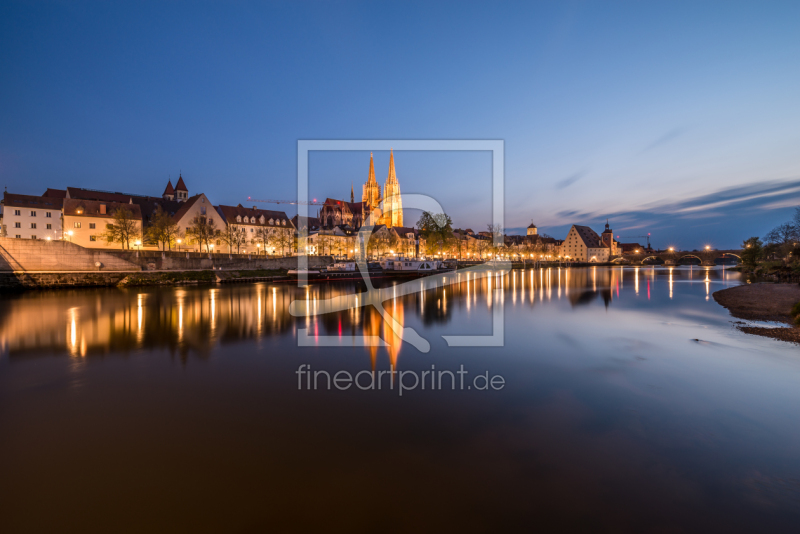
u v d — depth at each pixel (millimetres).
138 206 87625
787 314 34062
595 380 16641
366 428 11898
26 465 9742
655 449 10672
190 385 15844
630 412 13172
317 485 8961
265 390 15320
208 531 7477
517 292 58188
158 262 64375
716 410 13359
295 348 22234
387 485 8969
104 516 7891
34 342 23000
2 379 16406
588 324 30766
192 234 90188
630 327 29266
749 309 37625
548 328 29000
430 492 8727
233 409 13406
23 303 38594
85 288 53625
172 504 8250
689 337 25469
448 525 7652
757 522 7816
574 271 128250
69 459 10047
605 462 10016
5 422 12227
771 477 9352
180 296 47375
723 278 89250
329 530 7504
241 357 20219
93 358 19719
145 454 10312
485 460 10062
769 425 12203
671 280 83250
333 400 14242
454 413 13078
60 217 86250
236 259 75938
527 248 180875
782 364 19000
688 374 17375
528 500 8453
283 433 11547
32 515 7910
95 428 11844
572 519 7863
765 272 86625
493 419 12586
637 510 8141
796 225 99062
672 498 8547
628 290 60594
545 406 13688
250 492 8695
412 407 13617
